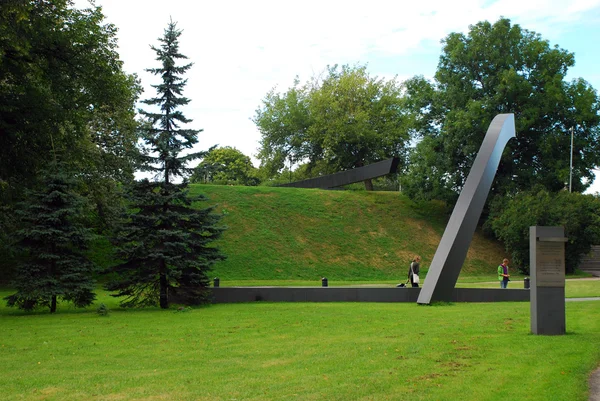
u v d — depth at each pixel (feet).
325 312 58.54
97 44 77.77
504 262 92.17
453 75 157.28
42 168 74.64
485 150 74.74
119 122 109.60
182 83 67.21
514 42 152.25
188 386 26.30
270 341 39.29
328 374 28.14
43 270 62.75
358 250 138.82
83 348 37.68
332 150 204.23
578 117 146.30
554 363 29.63
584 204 131.44
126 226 67.26
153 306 68.90
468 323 46.50
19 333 45.19
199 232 71.87
